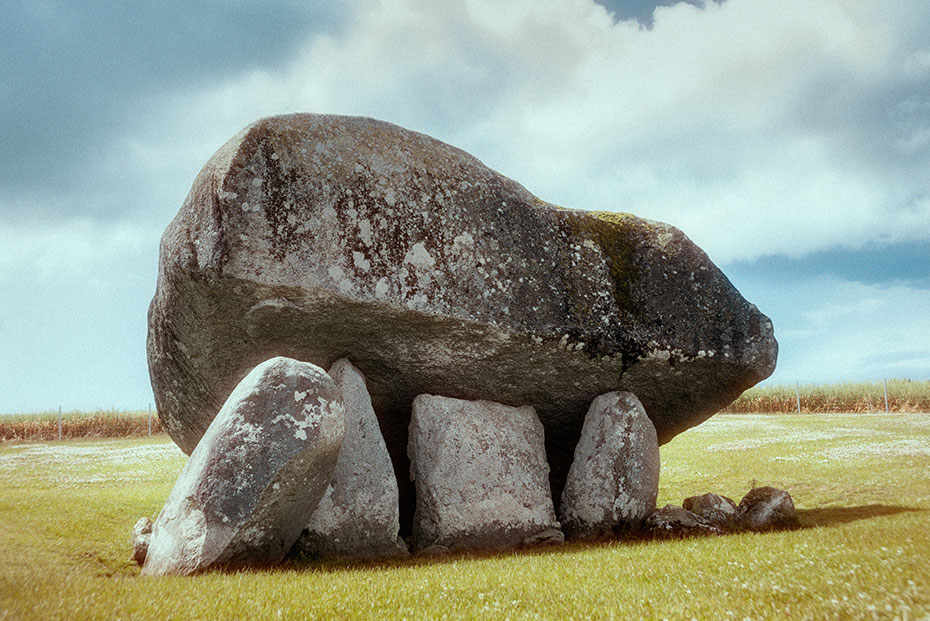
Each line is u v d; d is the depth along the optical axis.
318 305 8.87
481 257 9.68
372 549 8.78
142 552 8.58
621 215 11.19
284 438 7.52
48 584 5.89
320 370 8.12
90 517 11.39
